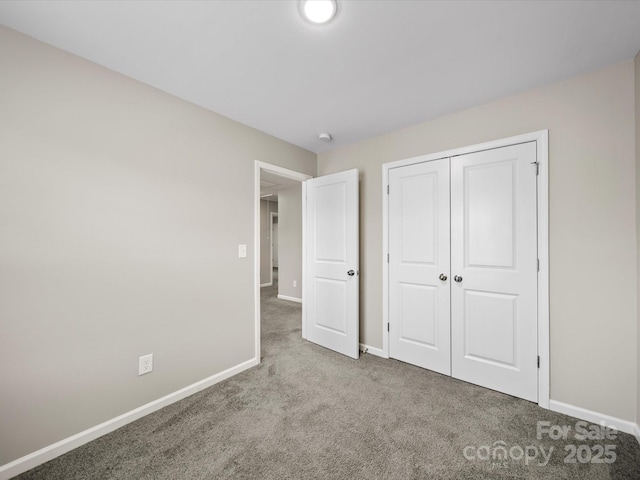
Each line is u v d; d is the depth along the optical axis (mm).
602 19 1262
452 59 1563
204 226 2109
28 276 1359
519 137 1911
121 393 1664
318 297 2986
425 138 2379
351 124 2438
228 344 2262
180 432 1601
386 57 1547
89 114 1556
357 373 2311
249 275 2439
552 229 1799
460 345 2184
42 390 1393
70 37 1386
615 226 1612
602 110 1646
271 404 1874
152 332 1808
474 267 2115
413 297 2445
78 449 1468
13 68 1326
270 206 7102
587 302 1691
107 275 1614
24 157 1351
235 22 1291
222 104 2078
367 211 2768
